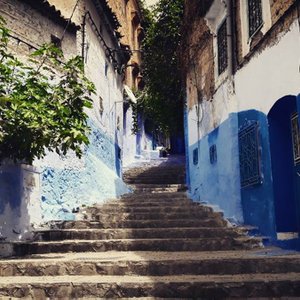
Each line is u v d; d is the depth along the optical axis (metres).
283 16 5.83
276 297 4.52
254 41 6.96
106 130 12.27
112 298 4.59
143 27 22.20
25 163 7.00
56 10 9.24
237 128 7.82
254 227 6.95
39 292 4.69
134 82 21.69
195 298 4.54
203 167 10.04
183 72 12.34
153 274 5.18
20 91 5.96
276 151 6.36
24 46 8.47
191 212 8.50
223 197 8.41
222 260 5.20
